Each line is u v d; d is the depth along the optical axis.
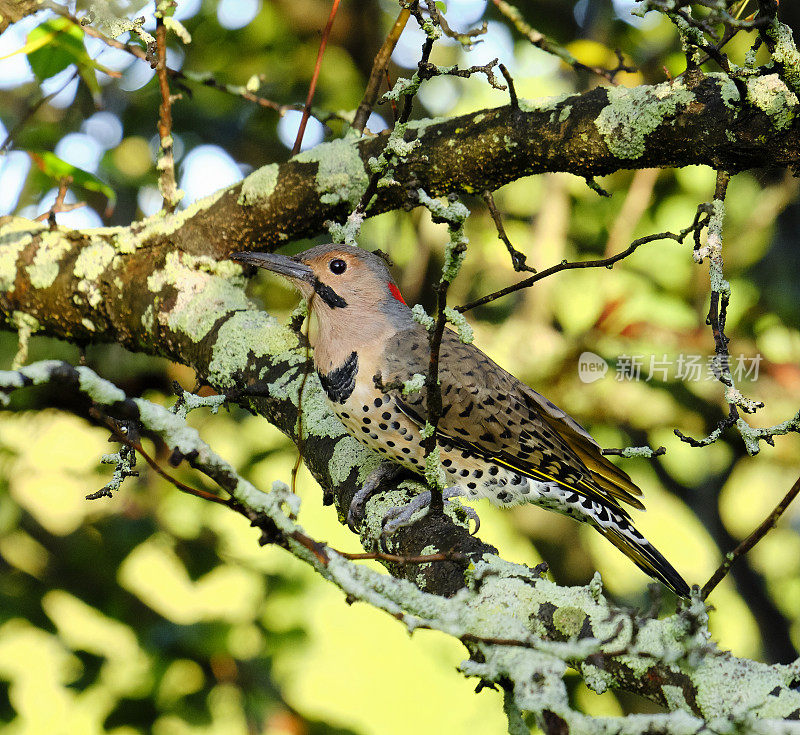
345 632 15.01
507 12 5.48
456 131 7.22
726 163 6.46
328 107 11.67
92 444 11.16
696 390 11.05
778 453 11.28
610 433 11.43
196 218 7.96
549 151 6.95
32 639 12.30
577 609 4.84
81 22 7.06
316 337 7.66
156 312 7.78
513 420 7.39
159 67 7.51
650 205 11.75
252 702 9.49
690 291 11.53
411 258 12.27
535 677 4.06
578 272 11.99
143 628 9.58
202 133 11.66
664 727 3.87
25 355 8.28
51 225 8.18
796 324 11.26
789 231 11.59
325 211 7.77
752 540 4.70
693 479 12.51
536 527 12.44
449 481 7.70
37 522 10.20
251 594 10.72
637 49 11.24
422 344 7.16
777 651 12.25
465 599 4.57
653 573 8.02
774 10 5.07
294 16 11.77
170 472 10.12
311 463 7.11
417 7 5.67
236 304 7.79
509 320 11.65
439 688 14.71
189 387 10.40
